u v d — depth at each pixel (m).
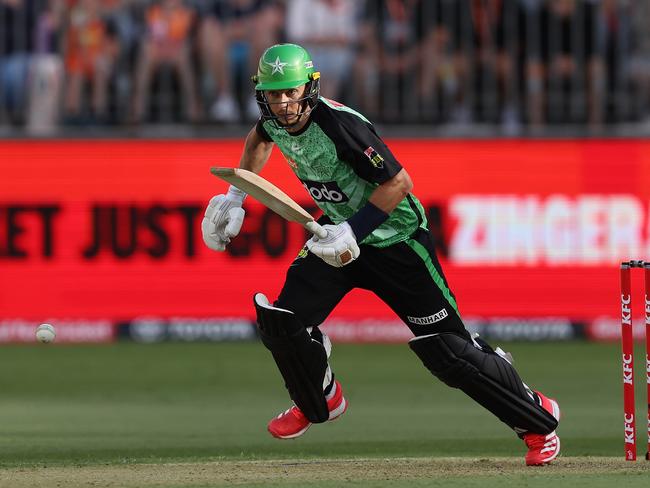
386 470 20.00
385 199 18.83
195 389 35.62
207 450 24.39
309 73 18.77
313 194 20.06
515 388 20.17
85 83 46.47
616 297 44.47
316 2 46.19
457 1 46.34
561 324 44.38
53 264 43.91
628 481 18.31
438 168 44.38
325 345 20.53
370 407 32.22
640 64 46.75
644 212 44.41
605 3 46.44
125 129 46.56
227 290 44.09
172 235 44.09
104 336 44.12
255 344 44.03
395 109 46.50
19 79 46.34
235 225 21.19
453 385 20.42
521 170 44.38
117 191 44.06
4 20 46.19
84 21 46.38
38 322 43.94
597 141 44.47
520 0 46.31
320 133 18.86
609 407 31.80
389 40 46.44
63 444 25.31
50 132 44.00
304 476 19.19
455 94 46.50
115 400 33.56
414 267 19.83
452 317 20.08
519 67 46.44
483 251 44.28
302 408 20.73
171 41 46.44
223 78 46.66
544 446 20.50
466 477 18.91
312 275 20.12
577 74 46.50
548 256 44.44
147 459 22.45
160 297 44.09
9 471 20.19
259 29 46.50
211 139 44.19
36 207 43.84
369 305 44.34
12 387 35.88
